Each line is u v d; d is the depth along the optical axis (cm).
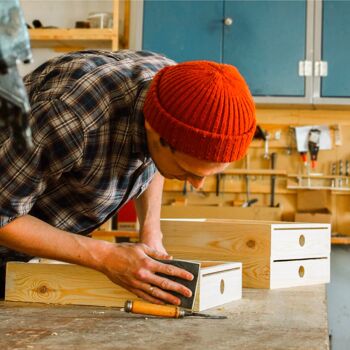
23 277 151
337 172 378
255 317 132
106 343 106
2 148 121
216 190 382
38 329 117
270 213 366
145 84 135
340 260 376
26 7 400
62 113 123
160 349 103
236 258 182
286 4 354
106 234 333
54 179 132
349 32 351
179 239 191
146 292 135
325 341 110
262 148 383
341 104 351
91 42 376
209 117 115
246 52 356
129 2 392
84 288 147
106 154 137
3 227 127
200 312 137
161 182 189
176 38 360
